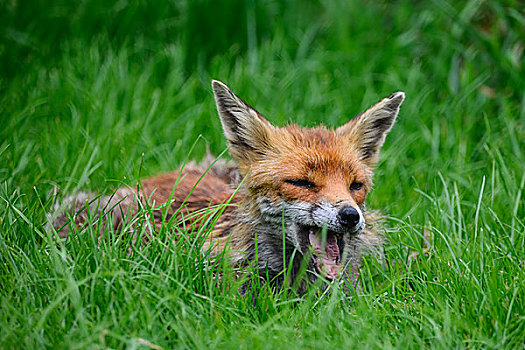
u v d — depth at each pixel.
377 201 11.74
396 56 15.27
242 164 9.68
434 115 13.85
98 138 12.53
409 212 10.89
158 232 9.27
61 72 14.98
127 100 14.23
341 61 15.32
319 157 9.07
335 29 16.12
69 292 7.39
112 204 10.21
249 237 9.55
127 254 8.92
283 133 9.59
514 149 12.38
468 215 11.09
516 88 13.84
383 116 10.15
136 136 13.04
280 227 9.27
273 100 14.45
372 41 15.87
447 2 15.27
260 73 15.16
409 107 13.95
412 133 13.50
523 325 7.65
